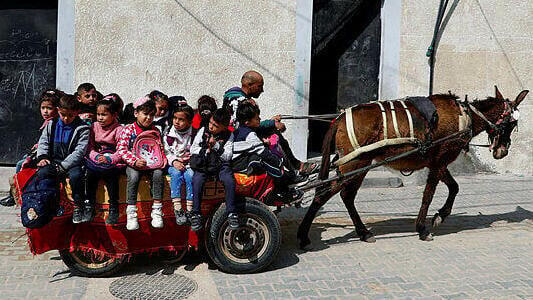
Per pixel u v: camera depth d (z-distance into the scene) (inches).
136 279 195.2
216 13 338.0
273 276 198.5
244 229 197.8
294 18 344.8
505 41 373.4
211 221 194.2
